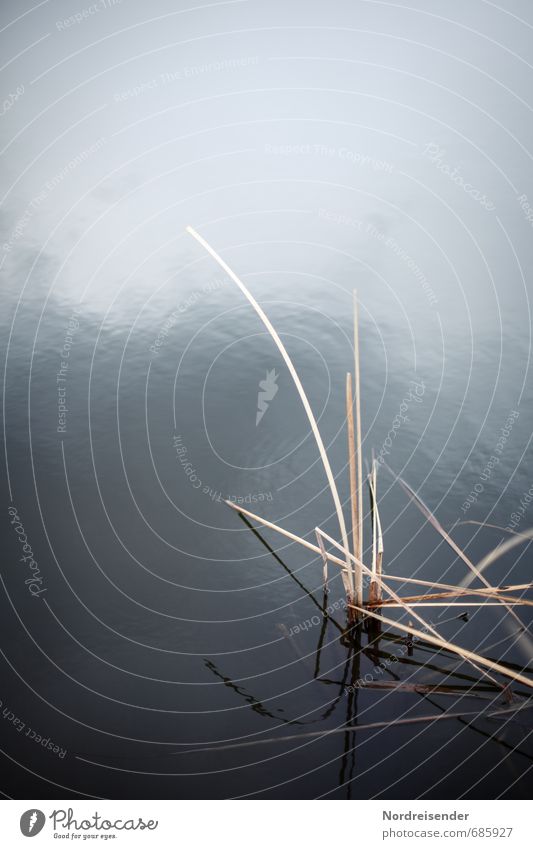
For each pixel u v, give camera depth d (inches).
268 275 311.7
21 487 231.3
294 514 222.5
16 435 249.3
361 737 169.2
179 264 319.6
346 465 236.2
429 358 272.5
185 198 355.3
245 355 276.5
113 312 297.1
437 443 241.1
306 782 161.2
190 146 386.9
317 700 177.2
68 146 387.9
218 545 214.7
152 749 168.9
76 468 237.9
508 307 290.7
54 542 215.5
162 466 237.9
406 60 438.3
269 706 176.6
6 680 182.7
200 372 270.7
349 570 192.4
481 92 408.2
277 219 340.5
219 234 333.7
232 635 192.2
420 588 200.7
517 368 265.9
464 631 191.3
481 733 168.4
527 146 370.3
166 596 201.8
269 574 207.0
